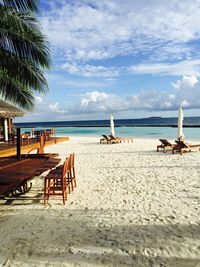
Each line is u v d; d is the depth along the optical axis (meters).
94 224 4.70
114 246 3.86
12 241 4.08
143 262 3.43
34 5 6.68
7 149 13.16
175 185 7.36
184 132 36.22
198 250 3.70
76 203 5.89
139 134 33.97
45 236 4.24
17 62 7.11
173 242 3.94
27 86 7.62
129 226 4.57
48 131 23.86
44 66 7.44
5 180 5.15
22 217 5.10
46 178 5.80
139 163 11.28
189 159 12.01
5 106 14.77
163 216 4.99
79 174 9.09
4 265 3.42
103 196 6.40
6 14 6.54
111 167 10.44
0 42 6.80
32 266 3.38
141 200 6.04
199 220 4.75
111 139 21.25
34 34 7.02
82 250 3.76
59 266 3.37
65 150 16.97
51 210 5.46
